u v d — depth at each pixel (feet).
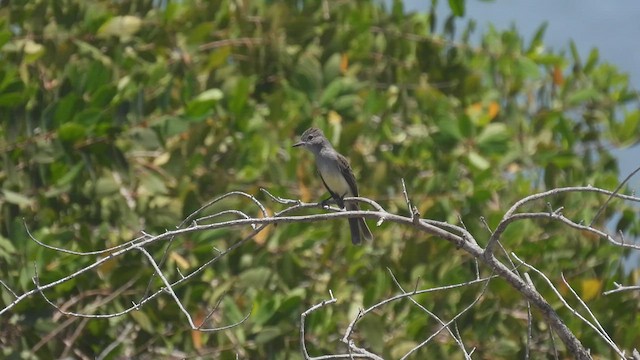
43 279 42.04
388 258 46.88
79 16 49.42
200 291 44.06
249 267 45.32
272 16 53.26
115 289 43.78
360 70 56.18
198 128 47.67
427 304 45.55
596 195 51.42
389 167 49.78
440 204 48.24
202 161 47.88
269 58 53.06
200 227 28.50
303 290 43.83
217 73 50.16
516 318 45.78
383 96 51.62
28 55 47.03
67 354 43.65
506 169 53.47
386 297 45.75
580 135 56.80
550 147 53.88
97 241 43.73
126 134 45.55
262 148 48.52
